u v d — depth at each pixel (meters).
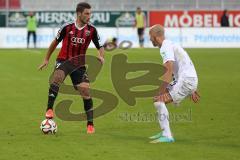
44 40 135.50
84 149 32.47
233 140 35.44
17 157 30.34
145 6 152.62
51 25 144.38
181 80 34.50
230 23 147.00
